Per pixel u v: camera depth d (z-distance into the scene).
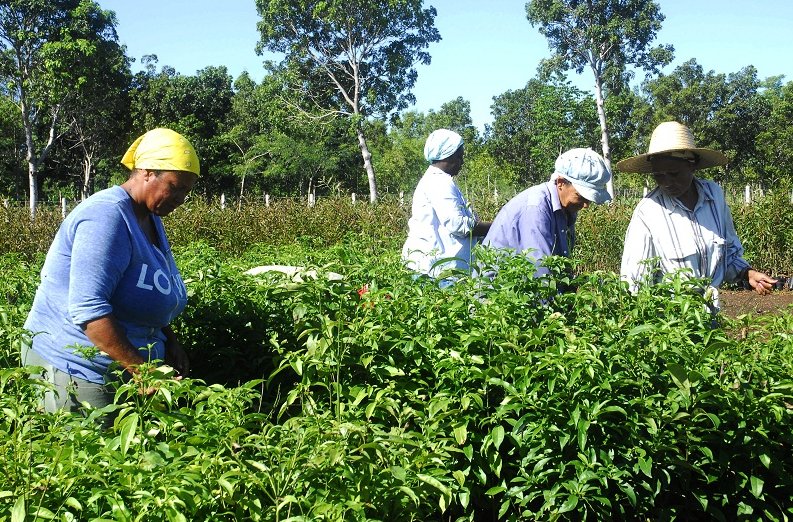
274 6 49.31
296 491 2.62
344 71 51.47
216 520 2.49
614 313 4.18
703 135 68.06
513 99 82.56
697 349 3.72
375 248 7.64
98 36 50.56
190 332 4.96
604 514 3.55
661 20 52.03
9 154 61.84
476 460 3.56
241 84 64.06
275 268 5.84
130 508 2.42
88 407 3.31
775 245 15.23
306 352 3.70
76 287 3.45
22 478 2.38
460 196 5.71
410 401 3.58
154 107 63.25
